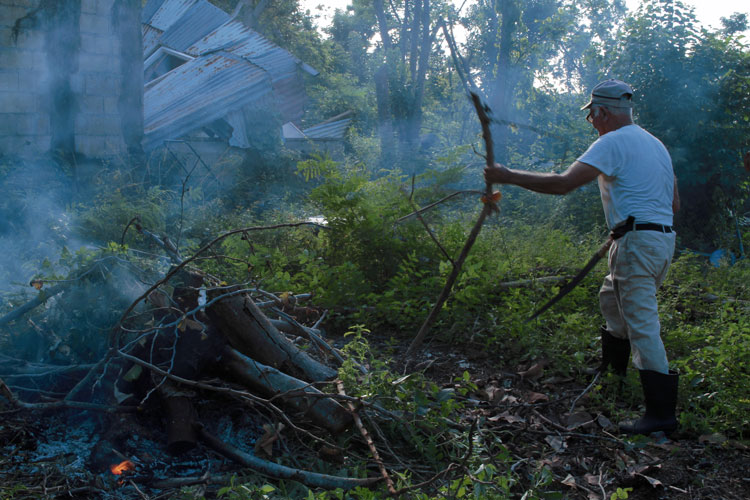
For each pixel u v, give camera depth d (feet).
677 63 31.58
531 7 69.82
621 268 11.19
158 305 10.80
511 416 11.40
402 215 18.85
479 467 8.79
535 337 14.07
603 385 12.73
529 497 8.21
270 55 60.75
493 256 19.44
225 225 23.84
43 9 31.19
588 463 10.23
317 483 8.58
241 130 44.73
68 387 10.67
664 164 11.25
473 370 13.73
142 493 8.16
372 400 9.80
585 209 29.63
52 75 31.81
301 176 45.91
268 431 9.53
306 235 21.97
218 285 10.53
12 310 11.51
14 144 30.60
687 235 31.27
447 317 15.57
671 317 15.55
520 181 9.75
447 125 61.52
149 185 32.96
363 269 18.70
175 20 70.44
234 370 10.32
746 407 11.32
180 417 9.34
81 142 33.06
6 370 10.52
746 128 31.30
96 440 9.66
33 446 9.36
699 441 10.70
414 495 8.23
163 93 47.32
